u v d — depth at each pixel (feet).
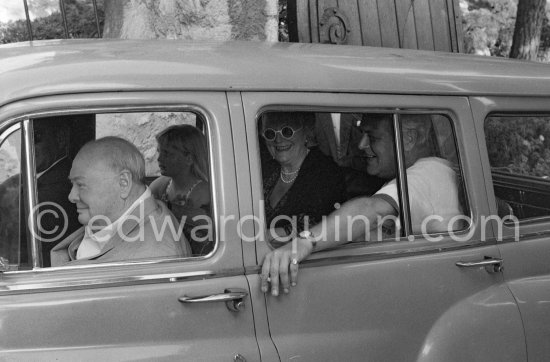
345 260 9.59
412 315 9.90
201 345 8.69
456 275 10.25
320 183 9.84
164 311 8.53
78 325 8.21
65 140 8.63
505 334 10.41
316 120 9.79
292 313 9.16
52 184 8.48
